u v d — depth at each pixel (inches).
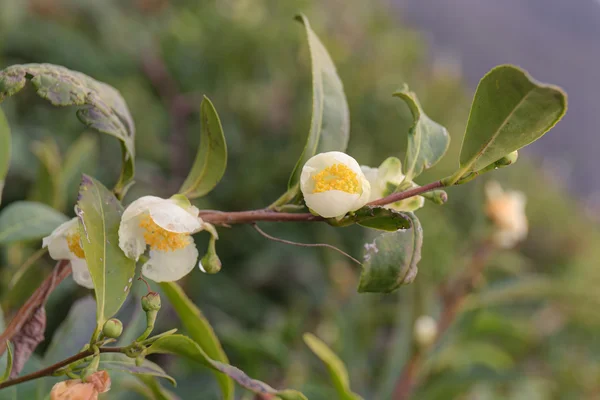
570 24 179.0
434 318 38.3
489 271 54.8
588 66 157.5
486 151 21.7
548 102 21.0
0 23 52.4
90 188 22.0
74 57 57.1
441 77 77.1
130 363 22.5
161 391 25.5
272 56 66.6
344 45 72.5
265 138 64.0
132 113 54.6
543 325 52.4
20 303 26.8
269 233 55.1
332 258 54.5
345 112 23.8
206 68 65.0
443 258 51.0
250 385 21.7
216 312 48.3
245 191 58.9
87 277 22.5
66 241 22.5
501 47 146.9
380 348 43.3
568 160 124.7
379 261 21.6
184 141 60.6
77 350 25.3
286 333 40.9
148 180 51.2
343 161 21.9
